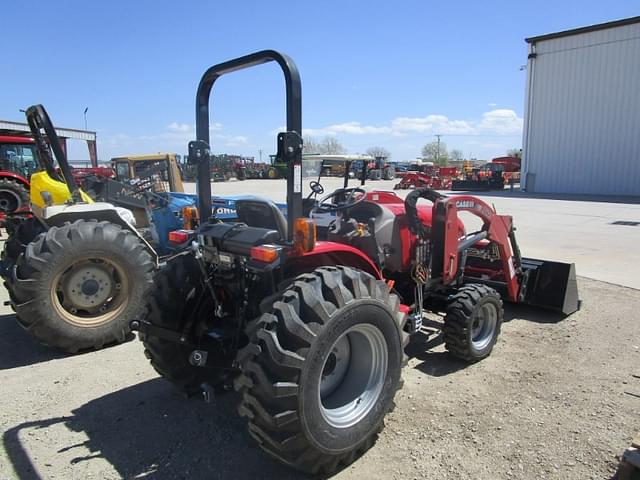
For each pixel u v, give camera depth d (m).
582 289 5.73
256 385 2.19
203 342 3.08
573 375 3.51
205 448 2.70
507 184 28.41
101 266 4.25
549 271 4.84
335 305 2.34
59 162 4.54
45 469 2.52
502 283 4.86
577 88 20.56
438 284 3.95
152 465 2.55
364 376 2.66
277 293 2.45
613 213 13.55
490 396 3.22
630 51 19.00
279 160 2.48
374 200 4.04
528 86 22.02
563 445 2.65
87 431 2.88
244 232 2.74
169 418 3.02
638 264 7.06
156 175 9.58
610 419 2.90
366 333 2.57
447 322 3.68
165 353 3.07
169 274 3.07
